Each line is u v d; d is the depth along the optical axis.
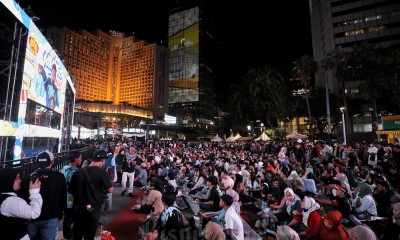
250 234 6.07
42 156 3.83
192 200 9.22
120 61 165.88
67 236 4.71
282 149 19.80
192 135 98.31
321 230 4.34
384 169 10.86
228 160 14.60
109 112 101.00
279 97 40.25
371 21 65.06
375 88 39.50
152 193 5.97
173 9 166.00
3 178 2.80
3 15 8.30
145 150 19.92
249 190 9.61
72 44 135.00
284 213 6.47
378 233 5.77
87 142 30.00
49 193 3.48
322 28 76.44
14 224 2.68
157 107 148.25
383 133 30.14
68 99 20.81
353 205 7.45
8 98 9.13
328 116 36.62
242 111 43.28
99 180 4.09
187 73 152.38
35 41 10.24
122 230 6.02
